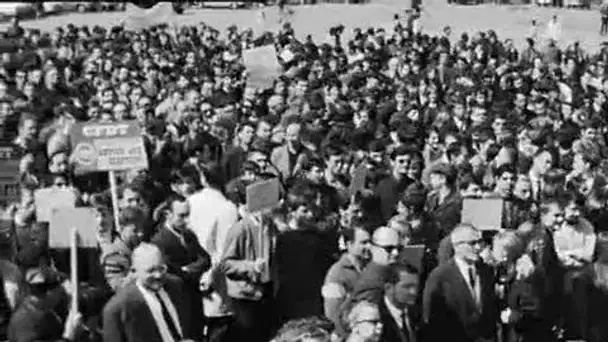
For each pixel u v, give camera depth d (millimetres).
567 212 15734
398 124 24953
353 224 15289
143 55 47438
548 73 41875
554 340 15406
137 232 14555
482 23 72375
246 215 15336
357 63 42406
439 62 43344
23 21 78062
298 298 15430
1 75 35125
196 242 14828
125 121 18141
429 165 21500
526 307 15172
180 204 14617
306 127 22406
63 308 13336
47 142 21812
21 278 13773
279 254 15430
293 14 76000
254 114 27500
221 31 72625
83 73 41875
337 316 13430
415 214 16406
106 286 14328
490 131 22703
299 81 32250
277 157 20969
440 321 14195
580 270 15406
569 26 70625
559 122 29250
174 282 12719
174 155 21938
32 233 15188
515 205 17703
